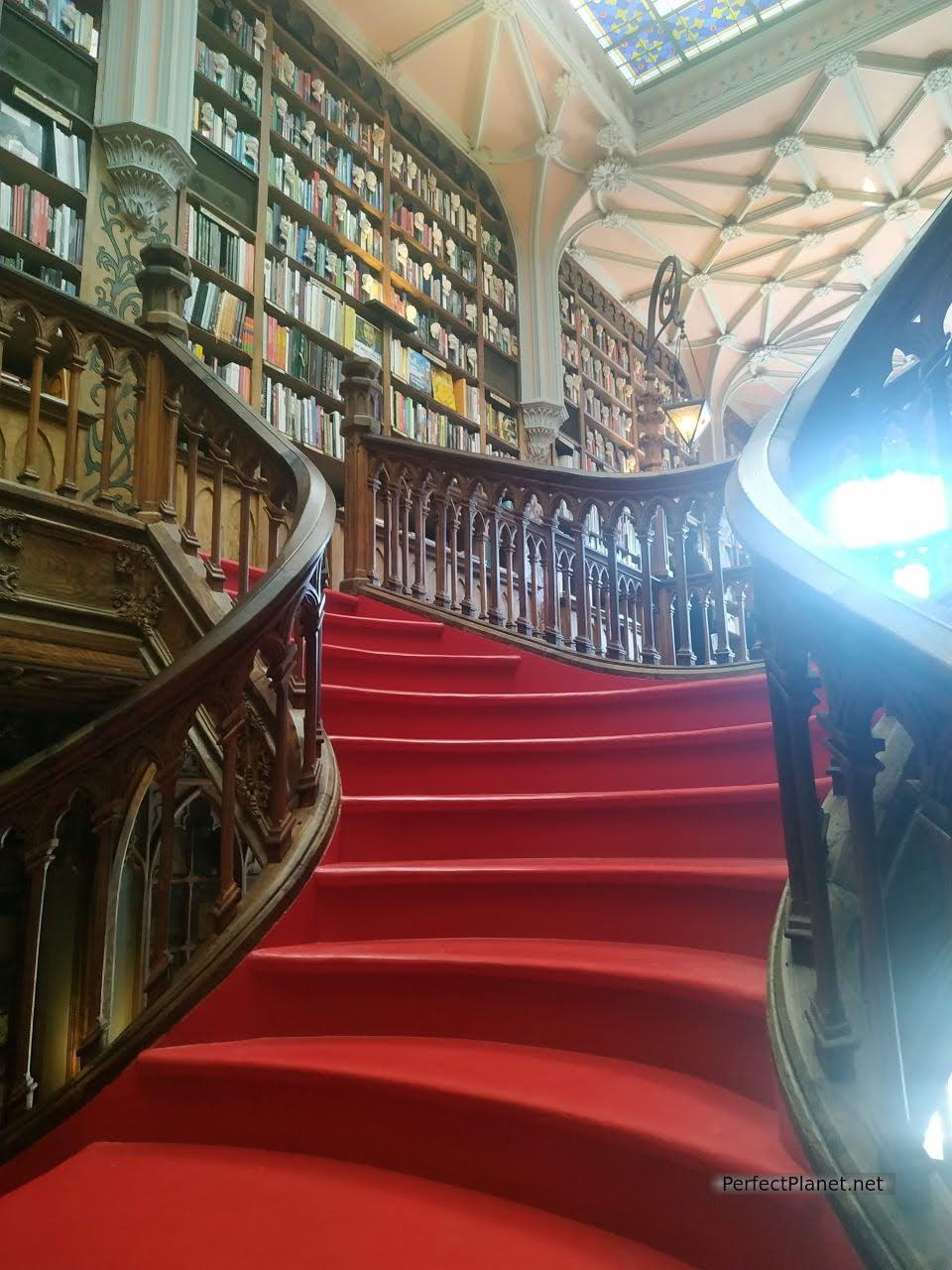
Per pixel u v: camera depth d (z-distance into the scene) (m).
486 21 7.22
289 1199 1.55
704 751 2.73
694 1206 1.30
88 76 4.96
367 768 2.89
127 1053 1.98
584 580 4.48
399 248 7.21
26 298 2.85
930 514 1.98
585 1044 1.79
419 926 2.25
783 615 1.37
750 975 1.65
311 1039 1.99
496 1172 1.54
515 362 8.57
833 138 8.50
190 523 3.14
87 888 3.95
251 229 5.80
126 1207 1.54
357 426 4.75
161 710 2.21
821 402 1.85
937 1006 1.20
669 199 9.27
